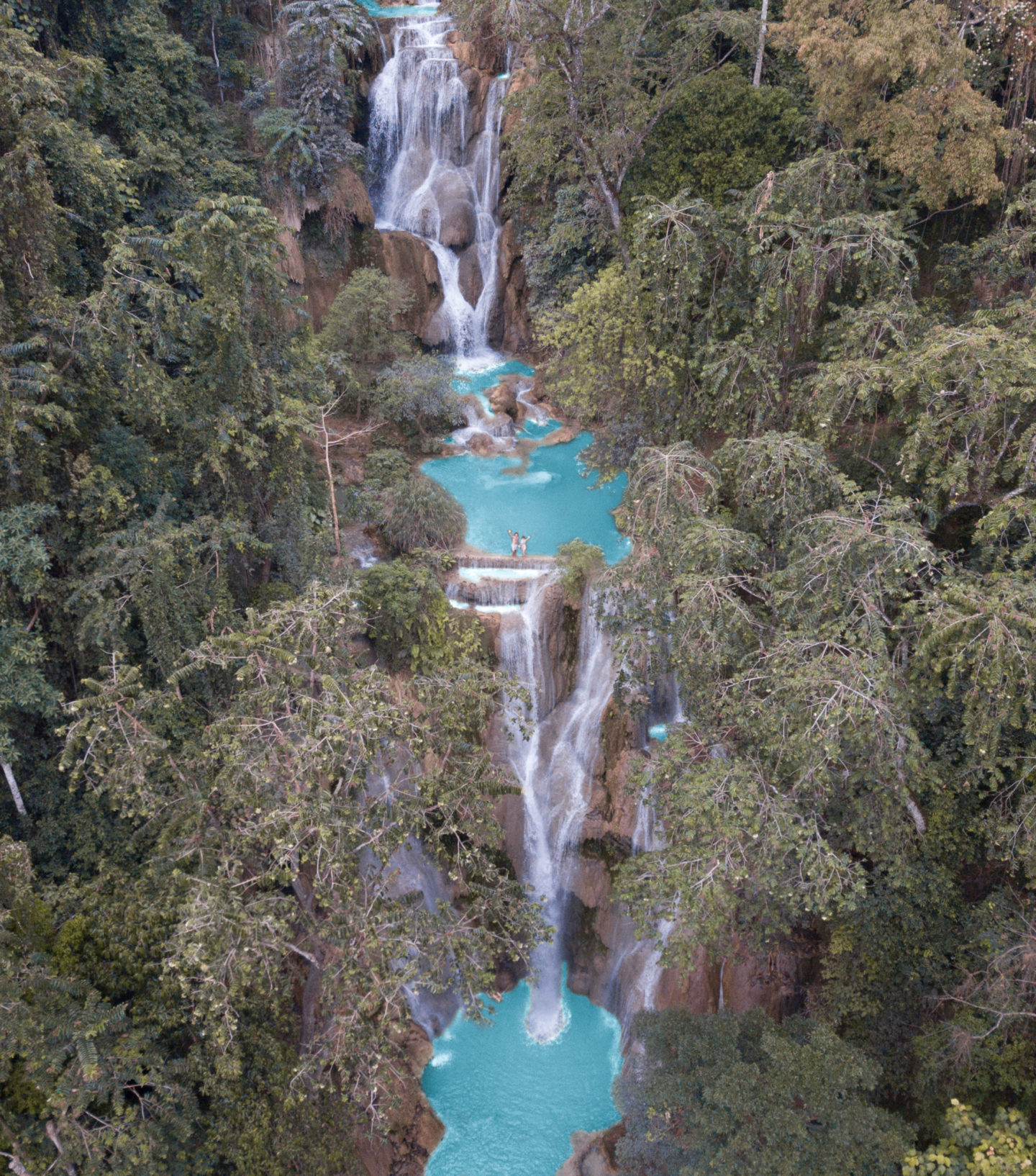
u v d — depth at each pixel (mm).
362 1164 19312
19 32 21438
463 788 17266
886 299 20578
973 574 17406
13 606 19953
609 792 25516
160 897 17797
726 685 17109
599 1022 25094
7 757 19391
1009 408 17641
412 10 46719
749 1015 18625
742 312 23047
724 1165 15102
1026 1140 14742
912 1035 18781
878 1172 15117
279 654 16000
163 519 21609
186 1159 16281
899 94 25516
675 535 18641
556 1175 21062
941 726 19875
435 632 25625
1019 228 22953
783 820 15398
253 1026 17656
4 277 20266
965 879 19984
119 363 22828
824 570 16844
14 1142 14336
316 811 14141
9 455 19172
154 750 16844
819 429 19375
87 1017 15281
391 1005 15406
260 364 24000
